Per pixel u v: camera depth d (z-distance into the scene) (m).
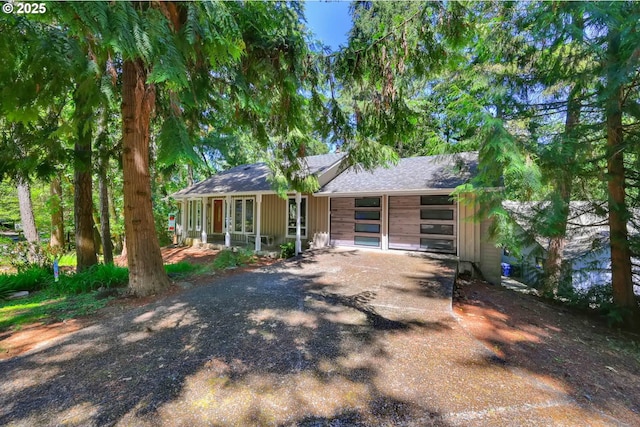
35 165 4.27
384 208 9.30
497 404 2.20
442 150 6.85
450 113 5.30
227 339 3.24
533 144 4.90
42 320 3.97
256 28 2.67
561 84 5.26
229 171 15.77
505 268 12.50
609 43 4.30
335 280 5.93
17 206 14.20
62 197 12.75
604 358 3.65
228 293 5.06
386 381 2.47
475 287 6.74
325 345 3.10
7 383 2.45
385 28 3.07
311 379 2.49
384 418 2.03
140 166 5.09
